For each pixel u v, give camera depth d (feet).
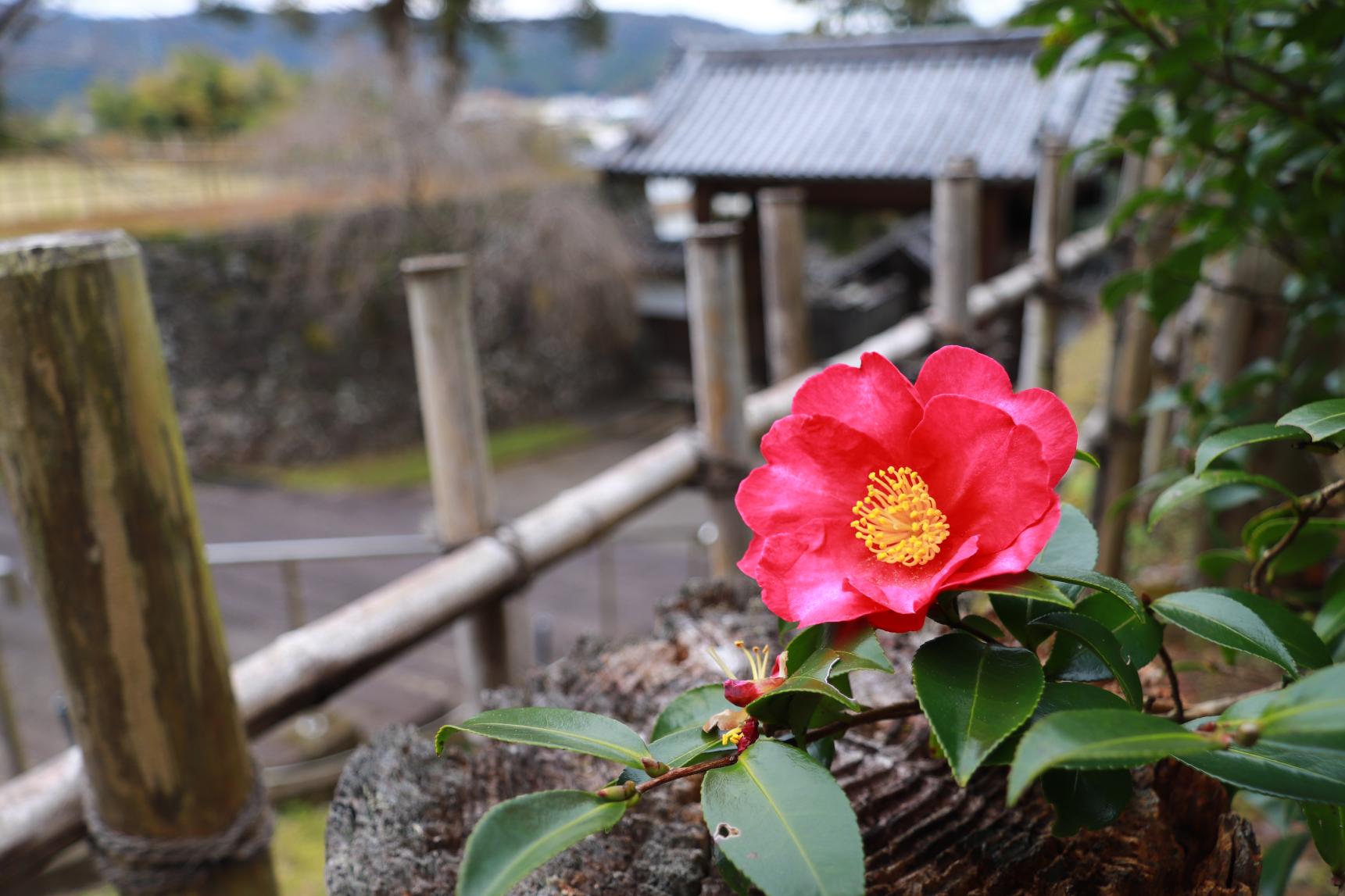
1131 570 4.22
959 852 1.06
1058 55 1.86
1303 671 1.01
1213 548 3.39
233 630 9.86
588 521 3.02
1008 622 0.91
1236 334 3.12
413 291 2.64
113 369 1.51
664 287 18.49
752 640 1.46
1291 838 1.42
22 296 1.43
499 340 16.57
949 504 0.83
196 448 14.29
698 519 13.26
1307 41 1.57
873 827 1.09
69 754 2.01
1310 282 1.99
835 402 0.89
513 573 2.77
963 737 0.76
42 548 1.56
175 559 1.64
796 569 0.86
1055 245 5.10
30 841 1.84
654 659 1.44
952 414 0.82
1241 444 0.94
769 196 4.00
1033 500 0.79
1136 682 0.86
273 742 6.70
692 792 1.17
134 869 1.79
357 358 15.69
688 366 18.30
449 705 8.32
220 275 14.55
